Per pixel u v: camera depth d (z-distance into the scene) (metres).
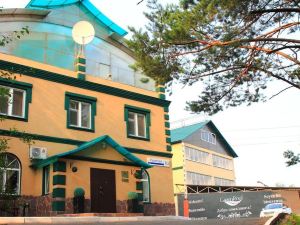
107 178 19.66
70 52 21.64
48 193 17.97
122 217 17.55
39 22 21.19
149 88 24.52
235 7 12.37
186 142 43.06
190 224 12.88
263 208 32.97
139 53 13.96
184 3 13.30
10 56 18.84
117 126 22.05
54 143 19.25
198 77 14.52
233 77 15.02
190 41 13.53
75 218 15.67
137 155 22.38
